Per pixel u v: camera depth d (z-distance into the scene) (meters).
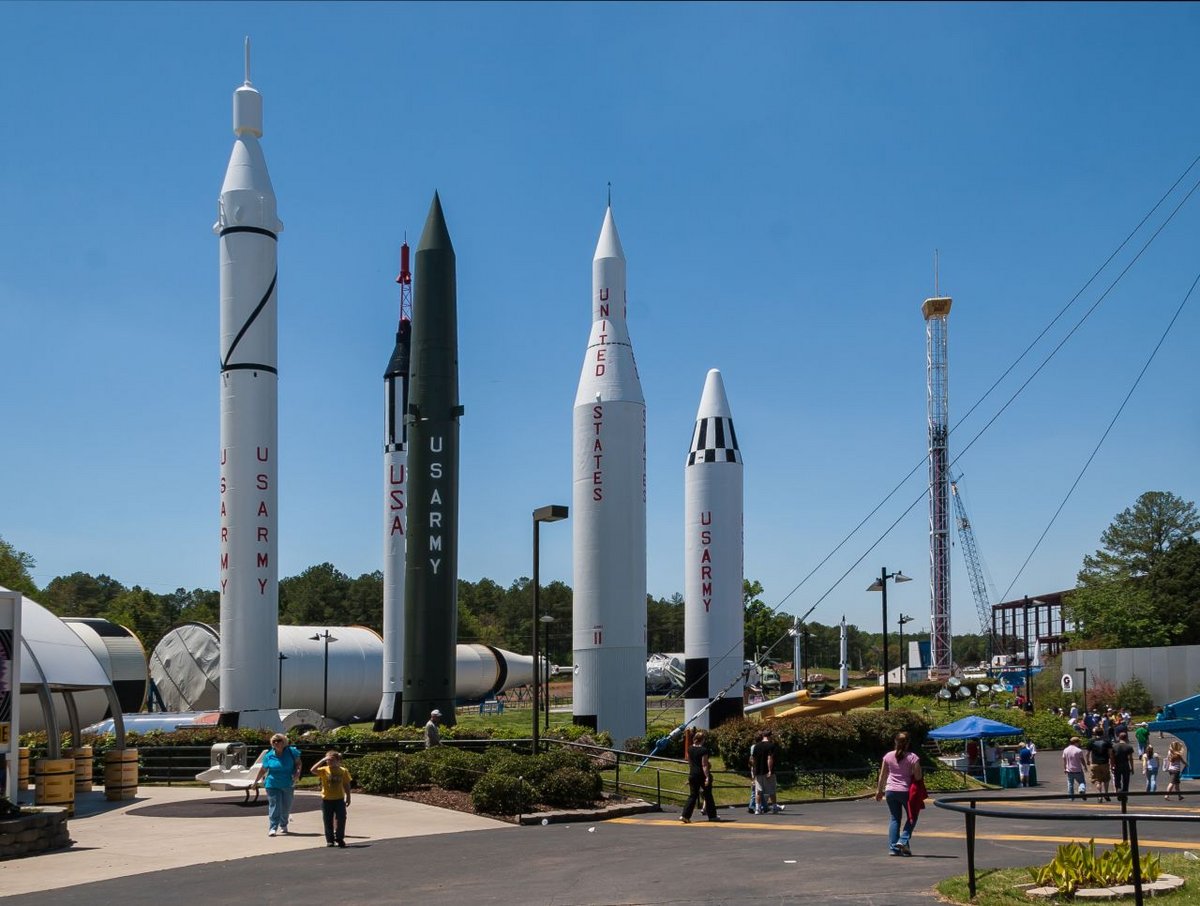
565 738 35.69
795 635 73.81
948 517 118.12
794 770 32.47
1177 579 103.56
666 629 152.75
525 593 159.25
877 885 14.04
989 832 21.06
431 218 42.59
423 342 41.78
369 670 56.75
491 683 71.94
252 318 38.59
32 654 24.34
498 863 17.00
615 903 13.41
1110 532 118.69
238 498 38.06
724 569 41.66
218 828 21.52
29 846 18.45
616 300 40.88
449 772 26.02
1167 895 12.48
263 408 38.56
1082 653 78.94
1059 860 13.02
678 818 24.34
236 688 37.53
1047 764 44.59
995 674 108.62
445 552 40.97
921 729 36.38
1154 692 76.31
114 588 162.12
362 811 23.77
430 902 13.81
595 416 39.53
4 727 20.56
